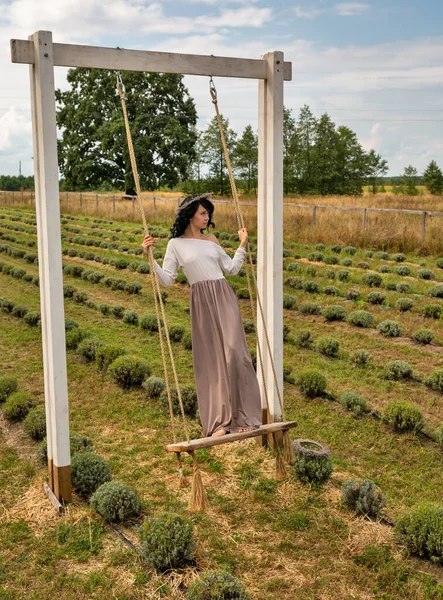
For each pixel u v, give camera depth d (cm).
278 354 604
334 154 7012
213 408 477
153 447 658
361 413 743
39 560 450
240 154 6219
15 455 639
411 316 1212
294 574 436
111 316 1281
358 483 527
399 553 461
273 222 578
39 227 502
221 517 512
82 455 559
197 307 479
